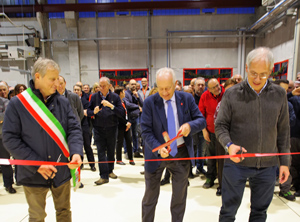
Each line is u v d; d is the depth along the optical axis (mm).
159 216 2123
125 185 2973
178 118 1634
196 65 9242
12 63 9250
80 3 8828
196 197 2578
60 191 1429
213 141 2799
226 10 8969
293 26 6719
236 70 9164
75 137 1411
